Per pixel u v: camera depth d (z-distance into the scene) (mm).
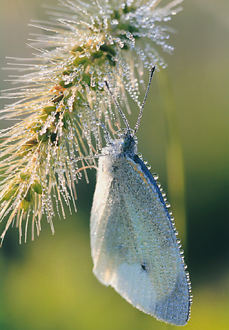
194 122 281
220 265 245
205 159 272
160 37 162
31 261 218
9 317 197
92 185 235
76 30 156
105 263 159
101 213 159
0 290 204
